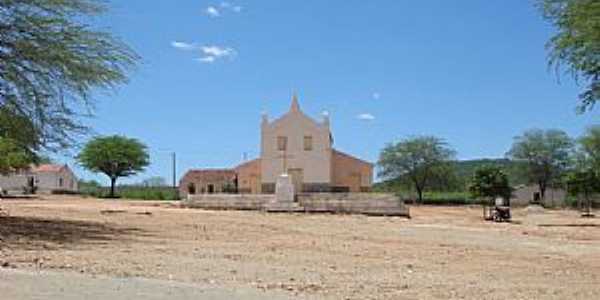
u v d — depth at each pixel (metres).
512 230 35.59
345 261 19.14
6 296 11.80
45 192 93.94
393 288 14.24
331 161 81.88
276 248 22.23
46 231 24.91
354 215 45.31
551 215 62.19
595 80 21.25
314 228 32.38
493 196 65.06
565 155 108.06
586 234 33.50
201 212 43.06
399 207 46.78
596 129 80.00
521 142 109.56
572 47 20.78
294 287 13.87
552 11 21.00
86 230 26.19
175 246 21.73
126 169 96.31
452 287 14.73
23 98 25.11
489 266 19.28
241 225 32.25
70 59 25.22
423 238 28.59
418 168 105.94
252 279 14.86
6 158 30.52
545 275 17.64
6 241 21.25
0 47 24.61
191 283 13.98
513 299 13.51
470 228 36.47
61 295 12.04
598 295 14.39
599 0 19.52
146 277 14.66
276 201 47.94
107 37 26.23
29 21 24.59
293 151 81.12
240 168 84.81
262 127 81.56
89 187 116.50
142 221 32.44
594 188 76.94
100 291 12.55
